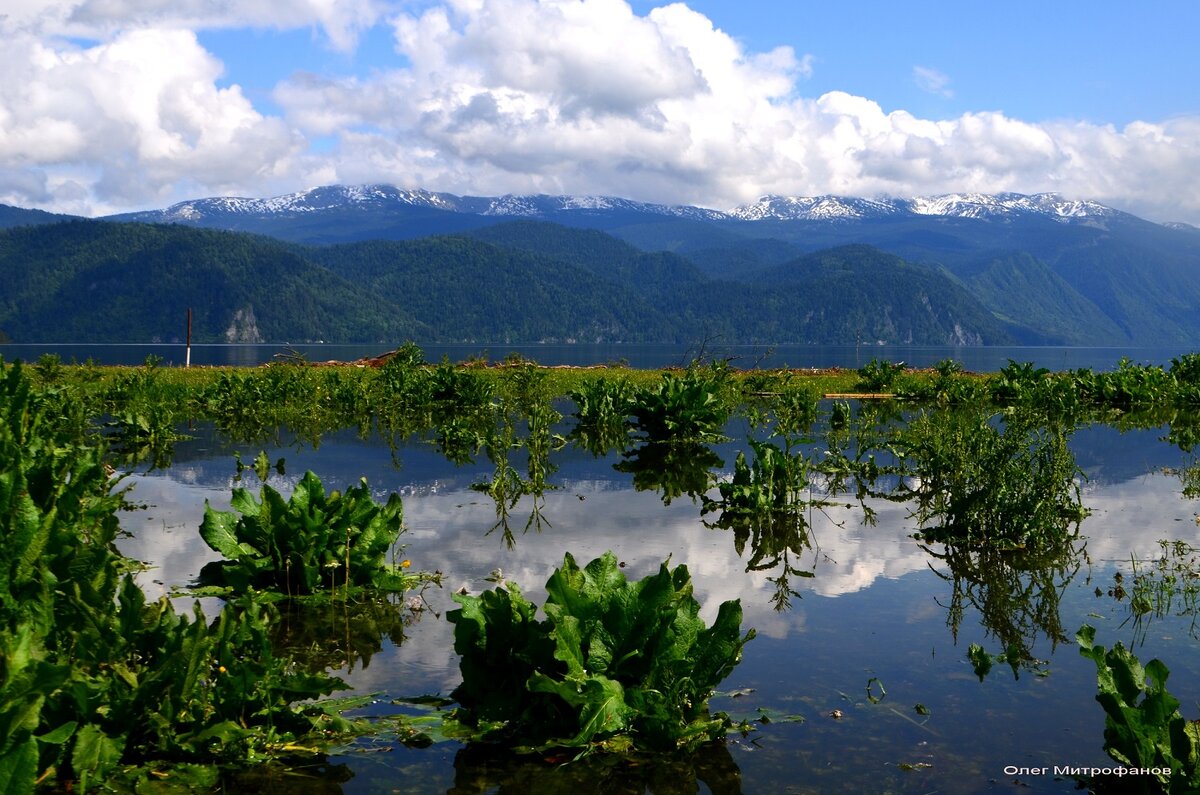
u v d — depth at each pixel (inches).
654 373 1219.2
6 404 260.2
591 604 146.4
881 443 491.2
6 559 148.5
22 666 119.0
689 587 156.0
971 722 149.3
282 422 625.9
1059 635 192.1
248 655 149.9
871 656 178.5
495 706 144.4
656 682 143.5
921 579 235.5
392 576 218.8
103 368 1181.1
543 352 6501.0
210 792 125.1
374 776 130.3
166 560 242.7
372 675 167.6
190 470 398.9
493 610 150.4
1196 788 116.1
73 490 209.3
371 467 413.7
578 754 136.2
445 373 779.4
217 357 4232.3
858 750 138.9
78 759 119.8
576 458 465.7
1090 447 504.7
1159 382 848.3
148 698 131.3
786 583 230.4
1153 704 127.5
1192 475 403.5
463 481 379.9
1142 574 240.2
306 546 214.7
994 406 797.9
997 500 274.7
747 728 146.2
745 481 334.6
